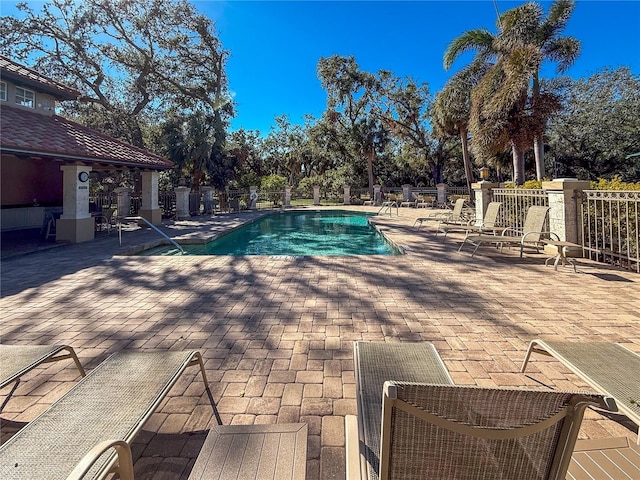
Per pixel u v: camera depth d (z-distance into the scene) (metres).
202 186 19.97
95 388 1.83
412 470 1.12
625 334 3.31
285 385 2.54
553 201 7.04
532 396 1.02
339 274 5.76
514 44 13.63
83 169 9.70
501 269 5.97
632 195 5.68
